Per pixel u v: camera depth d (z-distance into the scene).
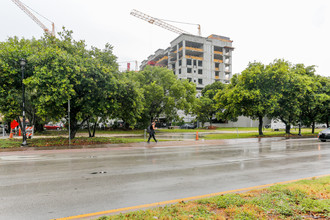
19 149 13.48
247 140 20.45
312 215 3.71
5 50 14.28
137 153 12.32
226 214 3.71
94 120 19.98
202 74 67.12
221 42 71.06
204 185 5.86
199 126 56.47
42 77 13.12
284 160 9.89
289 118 27.52
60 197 4.92
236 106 23.84
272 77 22.16
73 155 11.52
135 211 3.84
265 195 4.65
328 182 5.61
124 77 18.55
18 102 15.94
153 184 5.95
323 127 53.16
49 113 16.03
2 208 4.29
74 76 14.16
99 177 6.73
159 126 56.56
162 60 75.25
